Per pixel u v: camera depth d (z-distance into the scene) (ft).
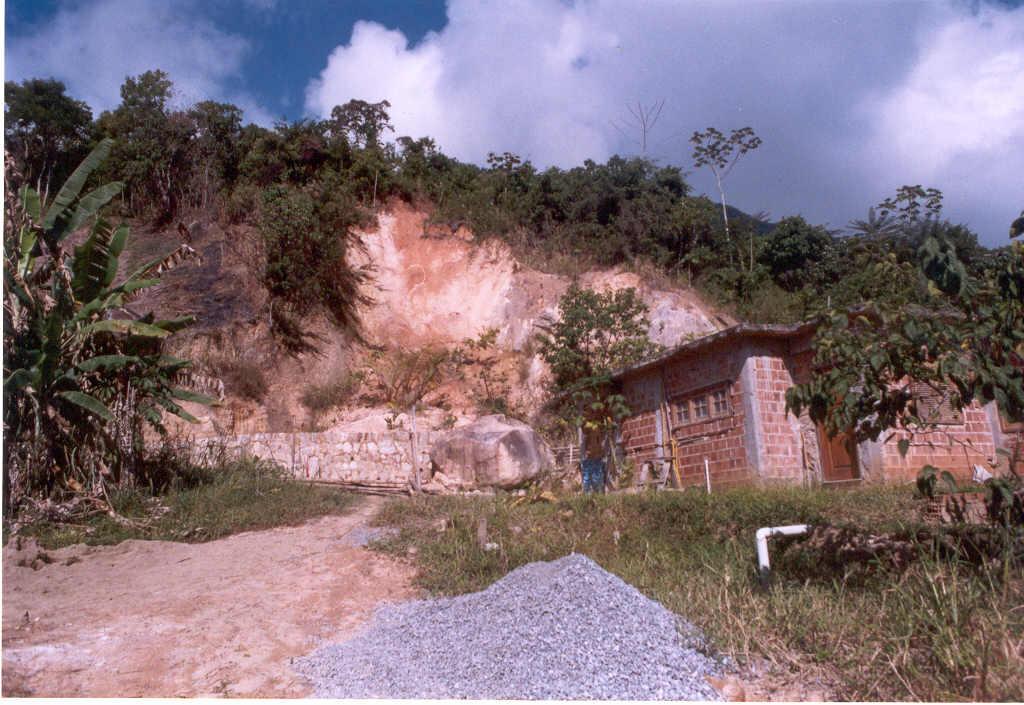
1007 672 14.75
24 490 35.65
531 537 32.73
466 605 22.33
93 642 21.18
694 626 19.22
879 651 16.42
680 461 52.80
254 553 31.83
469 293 98.89
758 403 46.26
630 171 115.85
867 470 42.80
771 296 105.60
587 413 65.26
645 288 98.68
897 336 19.77
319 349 86.22
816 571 25.27
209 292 84.99
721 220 127.65
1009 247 21.03
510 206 111.14
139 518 36.78
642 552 30.86
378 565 29.78
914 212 92.53
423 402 84.02
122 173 101.81
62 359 39.70
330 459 57.67
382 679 18.30
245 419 76.23
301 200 89.35
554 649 17.98
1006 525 20.34
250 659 20.31
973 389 19.15
